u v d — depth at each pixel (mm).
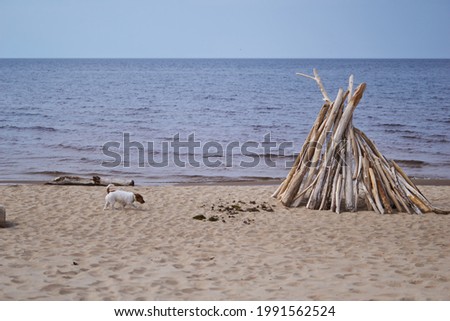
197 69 137125
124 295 6715
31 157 21297
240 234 9984
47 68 134000
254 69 136625
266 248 9047
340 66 159750
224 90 60531
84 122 32406
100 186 14820
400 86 64938
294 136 27438
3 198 12789
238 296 6730
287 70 128625
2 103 43656
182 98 50125
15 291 6773
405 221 11125
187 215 11445
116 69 133500
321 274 7609
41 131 28375
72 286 6992
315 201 12141
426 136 27734
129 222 10734
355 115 36812
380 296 6730
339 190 12016
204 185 16531
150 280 7273
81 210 11680
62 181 14828
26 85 65812
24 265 7816
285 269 7836
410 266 7996
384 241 9578
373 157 12383
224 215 11484
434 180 17484
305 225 10719
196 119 34438
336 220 11156
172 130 29391
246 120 34000
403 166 20375
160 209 11984
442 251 8922
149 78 86625
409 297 6680
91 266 7855
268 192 14273
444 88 61156
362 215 11602
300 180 12352
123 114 36969
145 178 17844
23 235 9570
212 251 8805
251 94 55031
